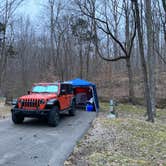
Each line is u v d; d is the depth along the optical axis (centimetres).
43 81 3453
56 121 1139
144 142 850
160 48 3247
